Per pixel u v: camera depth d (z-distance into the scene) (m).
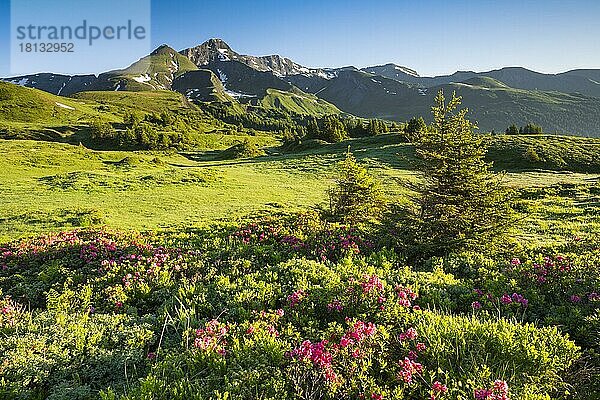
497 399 4.88
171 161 83.88
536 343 6.36
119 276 11.48
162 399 5.42
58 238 15.80
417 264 12.61
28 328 7.91
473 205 13.47
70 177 43.78
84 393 5.98
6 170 59.34
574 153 60.31
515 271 10.61
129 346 7.32
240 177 51.22
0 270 12.70
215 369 6.09
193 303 9.20
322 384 5.65
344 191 21.62
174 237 16.00
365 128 111.62
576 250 12.59
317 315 8.34
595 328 7.43
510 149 62.66
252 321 8.16
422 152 14.43
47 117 155.38
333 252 13.45
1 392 5.82
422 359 6.20
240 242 14.26
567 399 5.66
